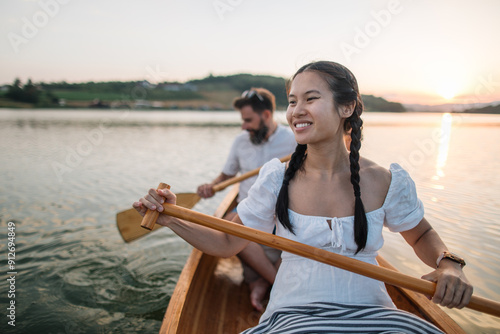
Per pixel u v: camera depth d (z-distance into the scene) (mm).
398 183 1284
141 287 2771
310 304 1220
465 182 4246
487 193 3842
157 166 7395
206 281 2418
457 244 2801
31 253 3273
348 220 1255
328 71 1232
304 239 1294
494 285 2354
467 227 3059
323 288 1247
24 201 4746
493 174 4562
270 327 1243
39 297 2605
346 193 1293
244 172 3223
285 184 1348
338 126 1272
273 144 3010
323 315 1179
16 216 4195
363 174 1311
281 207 1333
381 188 1292
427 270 2627
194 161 8055
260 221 1408
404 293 1953
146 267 3084
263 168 1429
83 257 3223
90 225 3959
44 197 4941
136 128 17031
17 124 16859
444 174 4625
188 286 1951
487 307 1188
